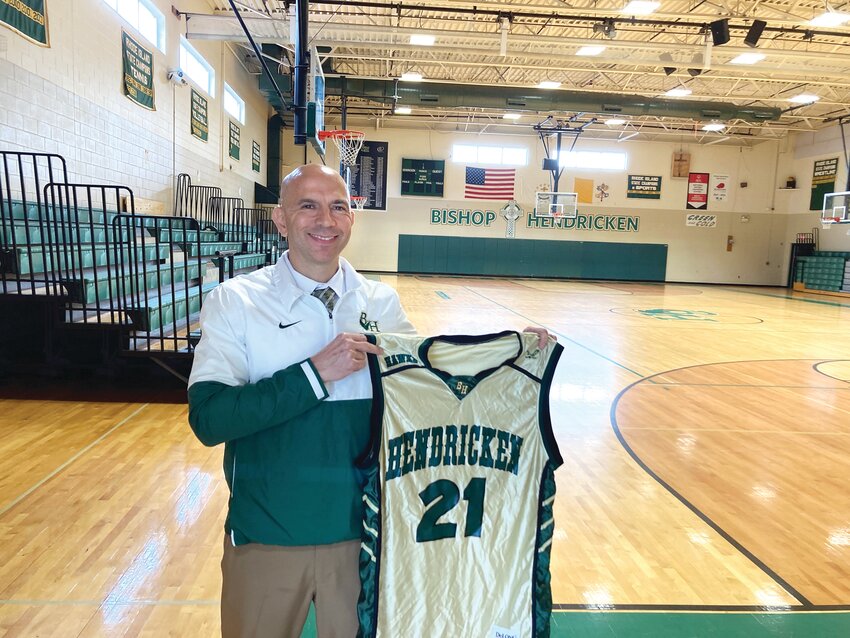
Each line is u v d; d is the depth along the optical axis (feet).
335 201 3.93
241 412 3.38
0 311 14.44
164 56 28.37
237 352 3.77
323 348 3.72
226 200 39.99
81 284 14.21
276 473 3.69
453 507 3.98
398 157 60.90
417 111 55.06
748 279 63.72
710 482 10.30
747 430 13.43
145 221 25.25
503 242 62.64
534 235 62.69
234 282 3.94
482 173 61.62
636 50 34.94
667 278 63.67
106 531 7.75
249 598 3.71
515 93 43.45
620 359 21.26
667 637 6.00
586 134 61.41
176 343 14.30
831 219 50.80
